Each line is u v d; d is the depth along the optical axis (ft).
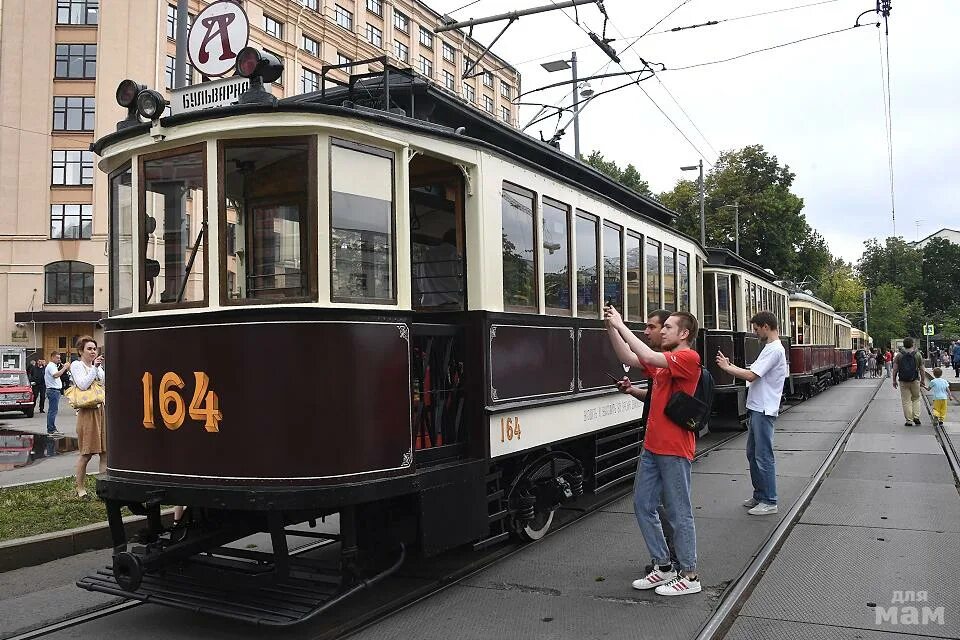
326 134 14.23
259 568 15.05
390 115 15.64
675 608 15.19
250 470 13.66
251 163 14.49
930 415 51.85
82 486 25.44
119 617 15.72
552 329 21.01
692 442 16.05
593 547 19.97
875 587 16.15
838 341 106.01
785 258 123.24
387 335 14.85
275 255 14.37
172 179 15.01
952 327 234.99
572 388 22.07
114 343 15.58
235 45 18.35
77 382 25.22
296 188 14.28
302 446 13.64
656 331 17.24
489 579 17.44
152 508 14.93
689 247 34.81
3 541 19.57
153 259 15.19
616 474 26.53
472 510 16.85
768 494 23.07
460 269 17.94
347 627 14.57
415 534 15.66
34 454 38.73
